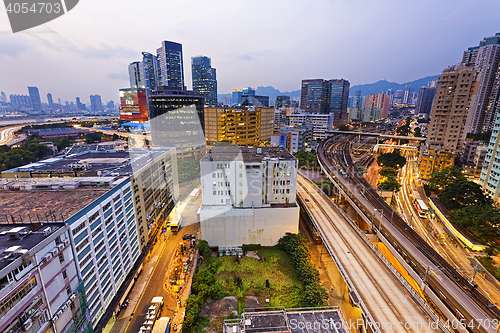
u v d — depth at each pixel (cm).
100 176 4297
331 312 2844
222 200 4972
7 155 8888
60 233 2841
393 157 11856
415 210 7750
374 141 18988
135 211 4456
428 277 4053
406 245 4919
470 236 5919
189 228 5647
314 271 4506
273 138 12700
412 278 4541
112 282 3781
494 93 14788
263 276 4603
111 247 3769
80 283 3092
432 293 3694
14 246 2475
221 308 3894
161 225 5312
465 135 10712
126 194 4178
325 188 8975
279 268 4819
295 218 5256
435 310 3838
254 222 5128
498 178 6969
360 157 14075
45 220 2997
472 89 10275
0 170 7875
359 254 4541
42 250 2597
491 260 5144
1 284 2211
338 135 19475
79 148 7031
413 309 3338
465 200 6881
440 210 7288
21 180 4094
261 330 2644
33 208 3294
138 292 4219
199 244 4900
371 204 6888
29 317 2430
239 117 11675
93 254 3353
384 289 3684
